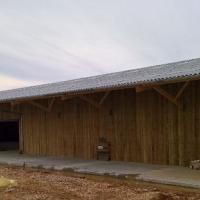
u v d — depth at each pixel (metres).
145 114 12.40
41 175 11.39
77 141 14.66
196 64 12.69
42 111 16.19
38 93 14.69
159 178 9.36
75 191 8.84
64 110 15.20
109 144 13.44
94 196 8.27
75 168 11.61
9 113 17.78
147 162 12.31
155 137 12.11
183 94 11.33
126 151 12.96
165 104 11.84
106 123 13.59
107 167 11.59
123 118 13.06
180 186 8.64
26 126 16.95
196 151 11.02
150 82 10.41
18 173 11.93
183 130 11.35
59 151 15.40
